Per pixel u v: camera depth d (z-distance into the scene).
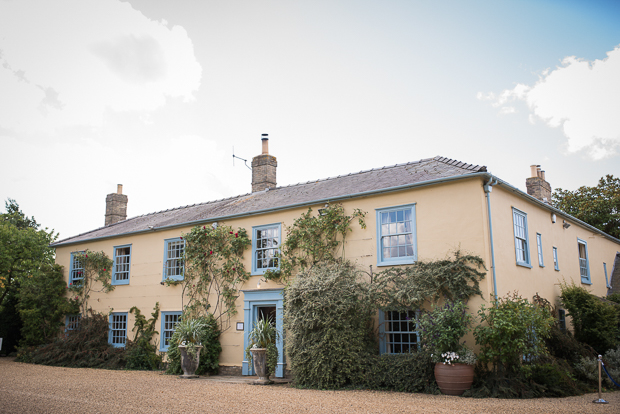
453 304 10.76
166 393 10.16
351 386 10.74
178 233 17.34
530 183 17.91
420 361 10.35
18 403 8.89
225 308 15.26
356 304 11.34
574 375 11.23
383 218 12.66
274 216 14.84
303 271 12.61
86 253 20.12
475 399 9.17
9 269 22.73
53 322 20.02
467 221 11.22
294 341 11.53
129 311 18.03
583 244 17.98
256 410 8.09
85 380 12.66
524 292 12.46
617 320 13.27
